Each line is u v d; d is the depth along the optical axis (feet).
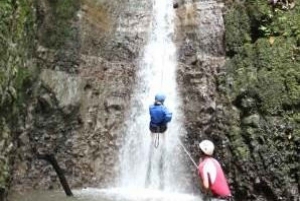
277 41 42.88
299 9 43.98
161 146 44.09
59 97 42.78
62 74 43.78
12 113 37.52
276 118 39.60
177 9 50.08
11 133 37.55
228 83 42.80
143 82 47.29
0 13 34.71
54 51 44.52
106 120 44.52
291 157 38.27
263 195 38.78
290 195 37.63
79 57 45.39
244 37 44.73
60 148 42.47
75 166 42.52
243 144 40.06
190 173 42.42
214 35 46.85
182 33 48.78
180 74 46.52
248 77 41.91
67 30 45.70
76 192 40.29
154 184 43.24
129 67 47.26
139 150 44.65
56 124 42.60
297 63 41.22
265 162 38.75
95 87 45.01
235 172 39.96
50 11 45.37
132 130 45.14
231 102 41.93
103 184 42.96
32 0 42.70
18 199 36.83
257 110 40.52
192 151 43.09
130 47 48.44
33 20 42.50
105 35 48.03
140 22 49.96
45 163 41.65
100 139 43.88
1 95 34.32
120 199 37.81
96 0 48.62
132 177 43.78
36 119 42.09
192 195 41.34
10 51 36.27
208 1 48.83
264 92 40.63
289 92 40.04
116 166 43.73
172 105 45.80
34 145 41.70
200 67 45.55
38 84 42.42
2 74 34.53
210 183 28.32
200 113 43.68
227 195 28.19
